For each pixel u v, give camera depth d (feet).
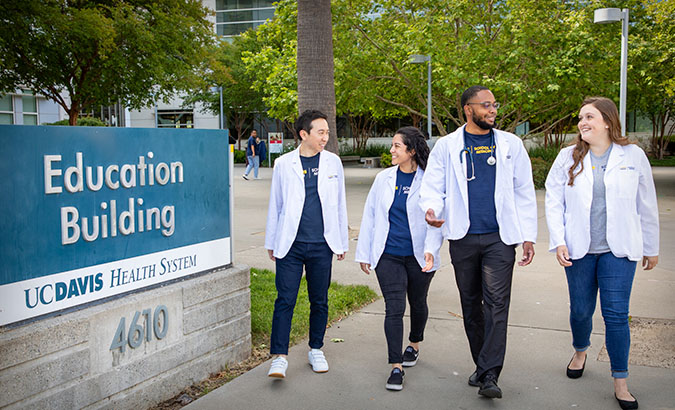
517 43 57.21
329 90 29.37
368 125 146.82
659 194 53.78
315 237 13.35
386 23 63.00
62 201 10.09
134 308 11.23
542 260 26.07
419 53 58.49
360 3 61.67
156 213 11.96
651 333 15.99
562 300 19.49
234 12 151.12
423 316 13.85
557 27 57.16
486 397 12.26
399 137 12.93
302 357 14.70
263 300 18.79
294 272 13.46
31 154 9.60
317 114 13.39
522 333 16.24
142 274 11.70
